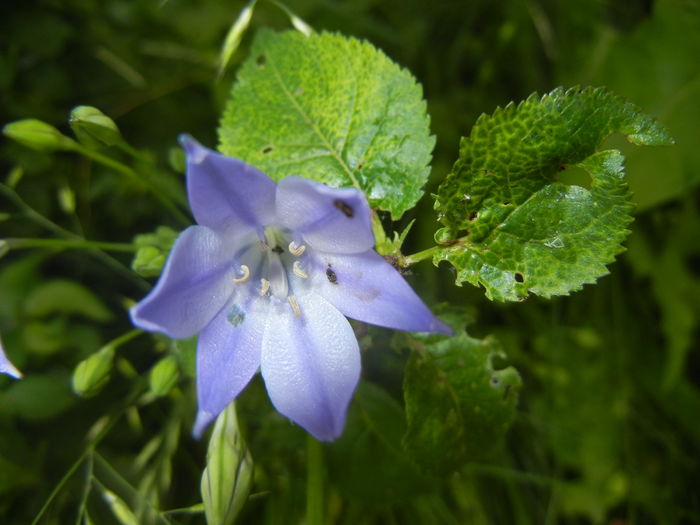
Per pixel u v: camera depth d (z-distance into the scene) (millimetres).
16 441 122
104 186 139
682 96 126
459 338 91
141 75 145
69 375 125
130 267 131
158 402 129
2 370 76
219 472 80
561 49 145
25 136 96
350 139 88
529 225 80
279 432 111
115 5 146
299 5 145
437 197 80
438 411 89
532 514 140
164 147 143
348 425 105
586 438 143
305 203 71
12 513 120
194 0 146
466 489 136
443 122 147
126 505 102
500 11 153
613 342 146
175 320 67
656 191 121
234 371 75
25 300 128
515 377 90
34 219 136
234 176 67
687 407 144
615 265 145
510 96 152
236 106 91
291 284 78
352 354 73
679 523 141
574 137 78
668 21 130
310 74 90
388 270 69
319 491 96
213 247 73
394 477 105
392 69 88
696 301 140
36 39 141
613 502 142
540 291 79
